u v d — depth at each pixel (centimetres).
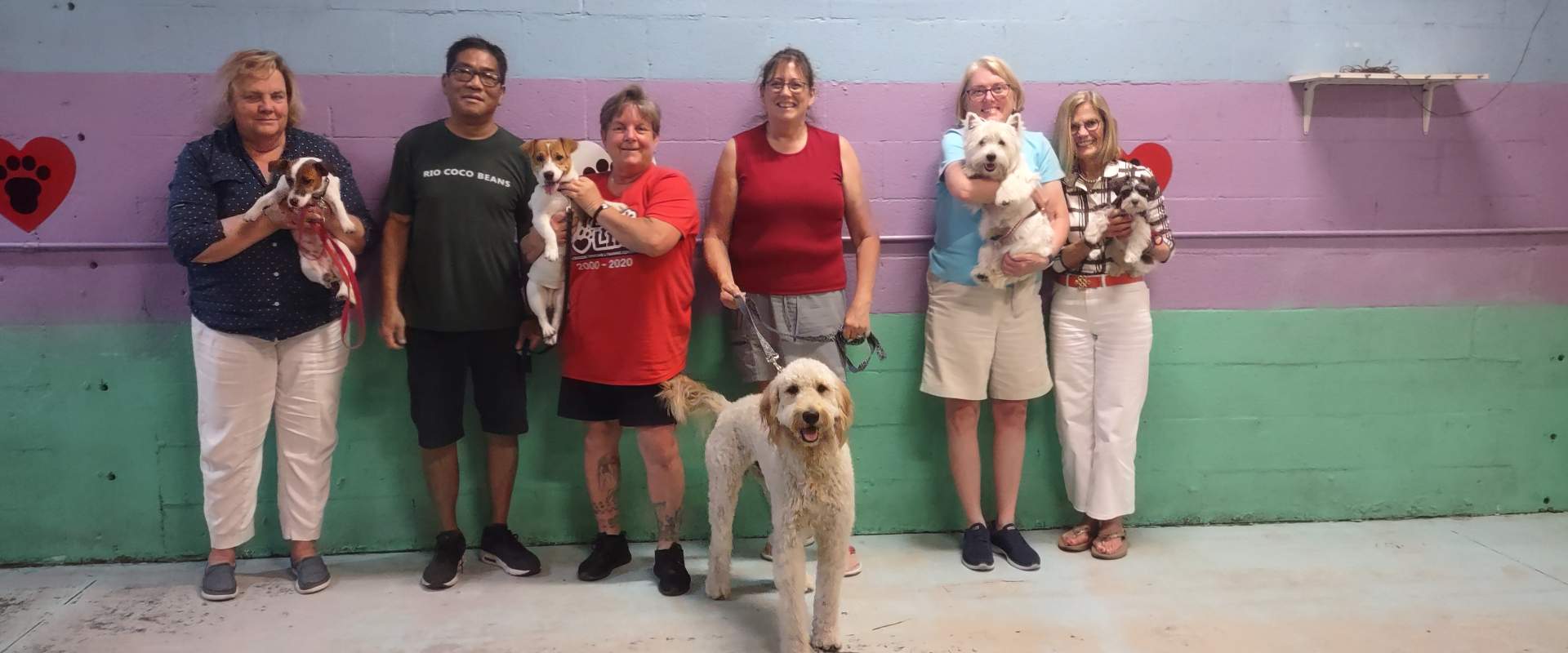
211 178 283
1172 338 355
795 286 306
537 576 315
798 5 330
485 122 301
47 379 318
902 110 338
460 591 303
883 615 284
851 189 314
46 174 309
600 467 314
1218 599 296
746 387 342
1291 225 354
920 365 350
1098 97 321
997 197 298
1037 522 361
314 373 298
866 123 338
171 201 282
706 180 334
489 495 336
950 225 323
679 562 308
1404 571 318
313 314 294
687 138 331
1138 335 328
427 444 307
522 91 322
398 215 300
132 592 301
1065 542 338
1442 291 362
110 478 324
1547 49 354
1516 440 372
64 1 303
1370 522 368
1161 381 357
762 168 304
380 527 336
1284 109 348
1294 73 347
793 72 295
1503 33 352
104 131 309
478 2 318
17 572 317
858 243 320
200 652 260
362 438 331
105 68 307
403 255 304
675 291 295
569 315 297
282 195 266
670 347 297
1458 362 366
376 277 323
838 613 261
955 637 270
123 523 326
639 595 300
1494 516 373
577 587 306
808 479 246
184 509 328
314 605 292
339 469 332
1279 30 345
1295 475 366
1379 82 346
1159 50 343
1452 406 368
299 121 301
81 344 317
